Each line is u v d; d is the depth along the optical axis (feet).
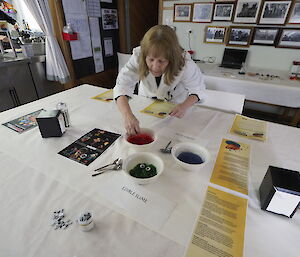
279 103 6.05
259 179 2.10
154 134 2.59
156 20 12.75
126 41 10.69
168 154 2.43
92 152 2.43
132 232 1.54
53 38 7.18
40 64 7.68
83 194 1.85
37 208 1.71
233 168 2.23
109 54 9.86
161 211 1.71
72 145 2.56
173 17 8.43
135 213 1.69
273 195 1.64
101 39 9.09
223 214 1.70
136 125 2.70
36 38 7.61
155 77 3.62
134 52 3.58
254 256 1.41
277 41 7.21
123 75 3.58
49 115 2.63
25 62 7.02
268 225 1.63
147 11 11.57
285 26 6.98
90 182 1.99
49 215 1.65
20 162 2.25
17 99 7.30
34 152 2.42
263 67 7.81
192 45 8.68
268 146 2.64
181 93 4.00
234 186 1.99
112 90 4.42
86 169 2.16
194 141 2.71
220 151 2.52
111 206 1.75
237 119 3.33
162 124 3.13
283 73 7.16
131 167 2.07
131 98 4.03
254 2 6.99
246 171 2.20
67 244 1.45
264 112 8.50
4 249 1.41
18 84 7.20
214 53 8.41
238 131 2.97
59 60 7.47
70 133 2.83
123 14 9.78
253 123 3.22
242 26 7.48
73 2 7.29
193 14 8.02
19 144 2.57
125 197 1.83
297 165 2.30
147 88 3.98
